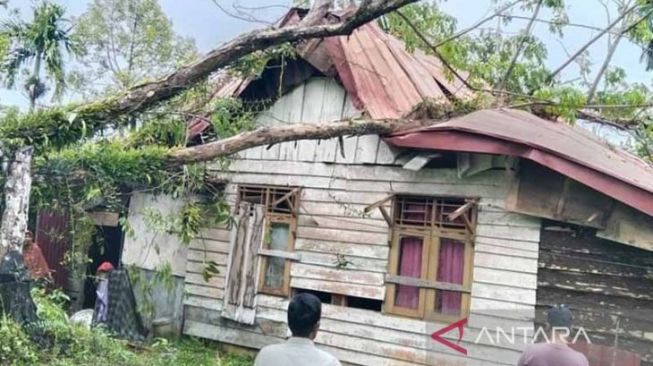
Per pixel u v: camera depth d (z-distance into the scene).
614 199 5.76
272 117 8.01
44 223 8.37
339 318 7.14
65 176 5.57
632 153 9.30
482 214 6.45
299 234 7.58
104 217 8.90
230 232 8.04
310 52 7.55
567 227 6.11
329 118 7.67
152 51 17.44
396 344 6.74
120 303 8.12
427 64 9.88
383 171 7.11
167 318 8.43
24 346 4.23
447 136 6.16
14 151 4.85
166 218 7.67
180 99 6.44
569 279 6.04
